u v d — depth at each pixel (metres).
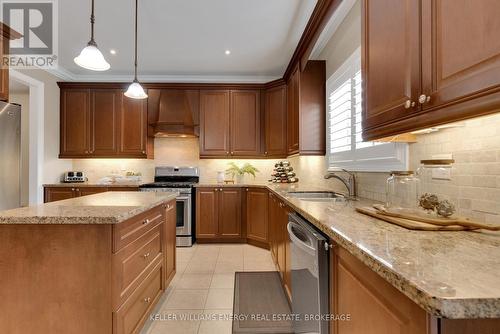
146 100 4.45
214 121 4.47
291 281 1.97
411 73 1.08
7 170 3.35
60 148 4.36
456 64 0.86
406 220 1.17
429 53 0.98
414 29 1.06
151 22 2.94
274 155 4.31
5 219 1.34
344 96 2.57
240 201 4.21
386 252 0.79
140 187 4.11
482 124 1.11
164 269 2.35
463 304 0.51
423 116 1.02
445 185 1.30
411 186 1.46
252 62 4.02
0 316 1.40
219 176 4.60
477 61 0.78
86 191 4.11
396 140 1.53
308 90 3.22
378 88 1.36
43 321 1.40
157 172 4.68
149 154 4.53
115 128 4.42
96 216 1.38
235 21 2.92
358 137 2.29
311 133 3.21
